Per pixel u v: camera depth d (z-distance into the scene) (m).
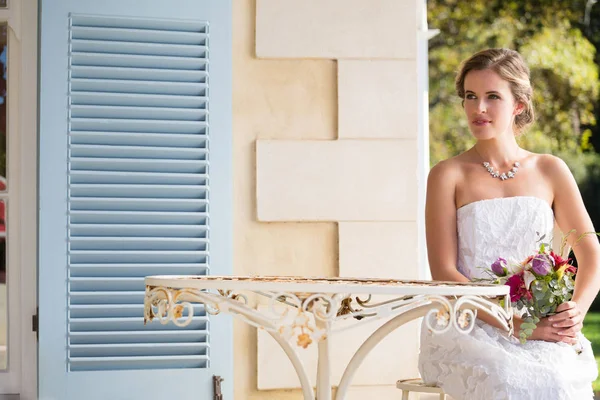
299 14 3.84
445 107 13.47
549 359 2.85
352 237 3.81
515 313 3.07
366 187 3.83
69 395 3.43
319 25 3.85
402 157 3.86
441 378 2.98
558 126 13.77
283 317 2.29
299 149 3.81
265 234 3.79
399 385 3.12
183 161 3.55
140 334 3.49
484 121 3.25
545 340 2.95
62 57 3.49
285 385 3.75
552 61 13.59
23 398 3.61
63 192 3.45
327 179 3.81
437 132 13.44
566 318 2.92
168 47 3.58
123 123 3.51
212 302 2.30
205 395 3.53
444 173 3.31
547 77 13.77
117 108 3.51
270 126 3.82
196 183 3.58
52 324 3.43
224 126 3.60
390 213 3.84
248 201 3.79
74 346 3.43
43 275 3.43
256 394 3.76
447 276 3.16
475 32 13.54
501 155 3.32
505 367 2.79
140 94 3.54
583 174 13.83
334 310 2.24
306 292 2.27
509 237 3.17
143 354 3.51
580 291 3.19
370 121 3.85
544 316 2.95
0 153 3.67
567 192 3.32
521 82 3.26
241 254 3.77
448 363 2.96
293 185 3.79
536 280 2.88
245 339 3.76
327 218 3.80
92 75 3.52
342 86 3.85
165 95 3.57
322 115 3.85
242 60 3.83
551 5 13.66
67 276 3.44
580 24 13.74
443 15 13.59
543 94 13.79
